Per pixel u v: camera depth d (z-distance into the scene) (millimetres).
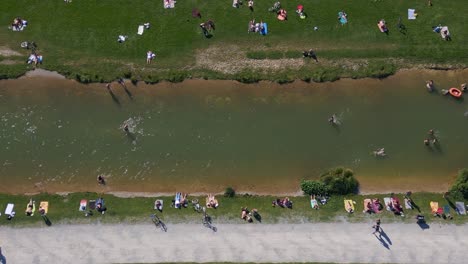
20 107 52594
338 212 48531
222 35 55344
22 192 49188
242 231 47562
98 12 55781
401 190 50250
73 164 50594
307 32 55594
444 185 50625
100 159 50844
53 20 55406
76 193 49094
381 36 55562
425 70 54781
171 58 54500
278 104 53469
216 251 46688
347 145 52156
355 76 54344
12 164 50406
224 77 53969
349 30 55719
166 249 46688
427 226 48031
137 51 54531
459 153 52062
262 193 49875
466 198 49219
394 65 54750
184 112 52906
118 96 53156
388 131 52781
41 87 53219
